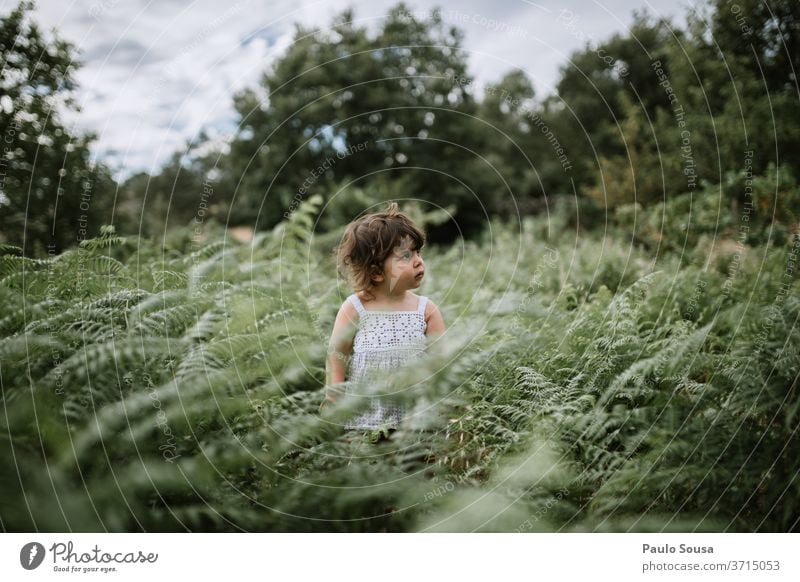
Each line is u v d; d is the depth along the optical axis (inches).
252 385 126.1
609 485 90.6
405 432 106.3
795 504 92.3
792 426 100.7
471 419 115.0
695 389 111.9
